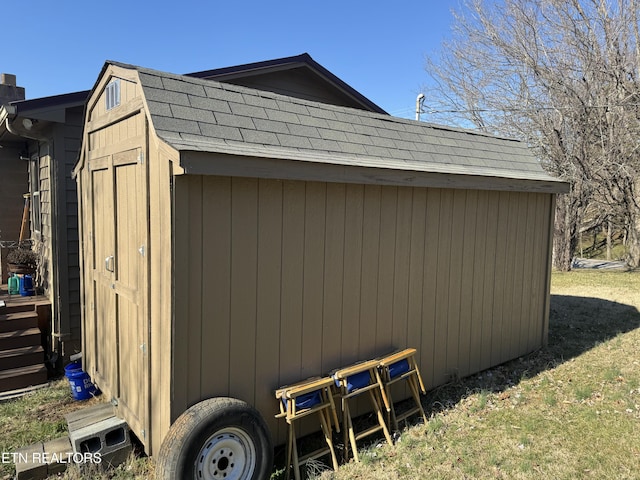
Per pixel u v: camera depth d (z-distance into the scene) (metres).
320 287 3.45
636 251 14.74
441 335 4.46
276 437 3.29
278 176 2.96
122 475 3.09
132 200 3.18
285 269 3.23
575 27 12.55
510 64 13.81
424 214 4.17
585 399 4.21
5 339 5.00
